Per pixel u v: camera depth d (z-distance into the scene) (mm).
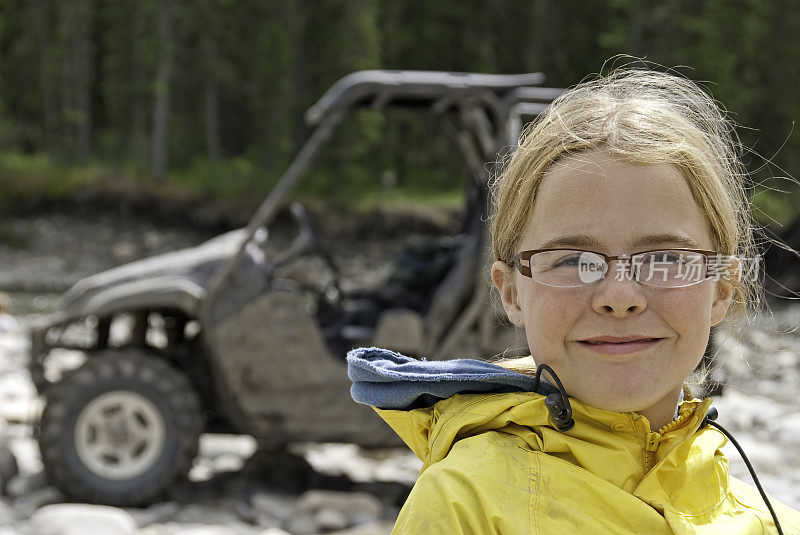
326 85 46875
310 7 48000
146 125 48906
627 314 994
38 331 4926
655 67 1357
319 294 5434
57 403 4547
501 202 1155
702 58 33844
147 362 4625
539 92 5055
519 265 1066
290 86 46188
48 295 23828
